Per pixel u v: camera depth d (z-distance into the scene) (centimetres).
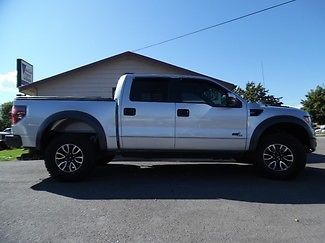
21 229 560
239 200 709
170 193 755
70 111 855
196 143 865
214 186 815
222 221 594
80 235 537
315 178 905
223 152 875
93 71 1855
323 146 1855
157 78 877
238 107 872
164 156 876
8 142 864
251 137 870
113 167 1052
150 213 630
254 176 923
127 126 859
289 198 725
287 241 519
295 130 911
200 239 523
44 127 853
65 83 1856
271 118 870
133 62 1847
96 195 743
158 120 859
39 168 1070
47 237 530
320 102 7631
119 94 869
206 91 878
